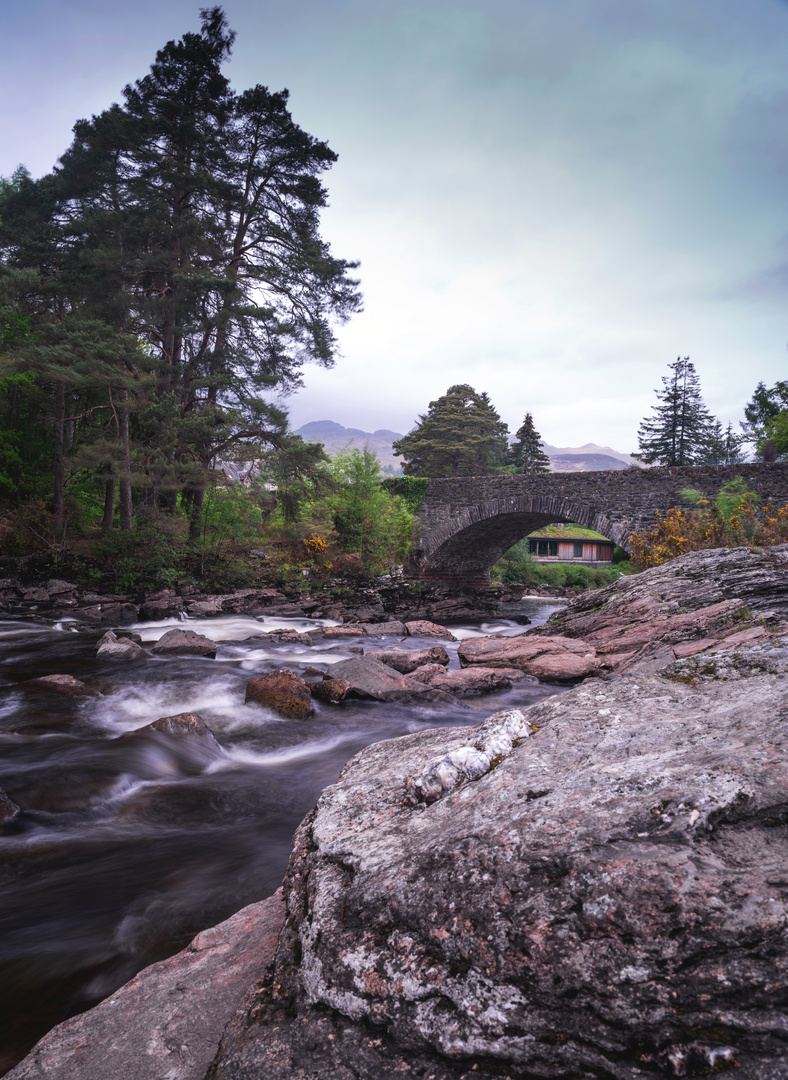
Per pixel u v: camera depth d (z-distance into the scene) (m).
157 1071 1.55
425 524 33.41
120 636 14.52
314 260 25.27
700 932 1.32
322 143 24.48
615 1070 1.19
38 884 3.61
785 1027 1.14
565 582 48.06
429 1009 1.42
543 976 1.37
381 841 2.03
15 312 24.89
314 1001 1.57
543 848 1.63
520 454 74.94
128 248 22.12
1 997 2.62
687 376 63.84
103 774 5.19
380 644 16.62
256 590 23.86
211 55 23.16
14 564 21.89
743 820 1.58
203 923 3.21
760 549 10.93
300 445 22.95
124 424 23.12
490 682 9.41
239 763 6.10
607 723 2.49
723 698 2.64
